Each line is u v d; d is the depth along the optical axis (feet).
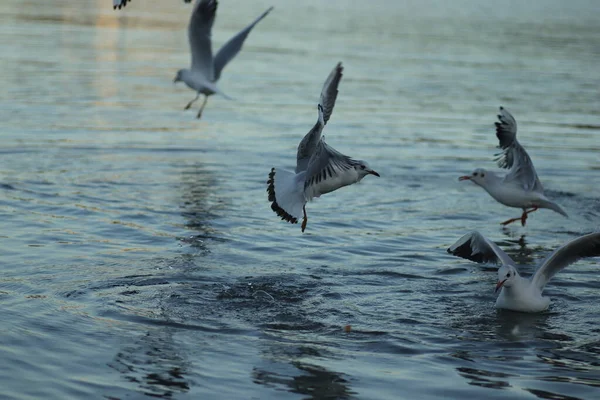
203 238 41.37
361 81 91.76
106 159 56.80
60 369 26.30
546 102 84.17
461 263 39.14
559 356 28.68
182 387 25.46
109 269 36.14
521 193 43.93
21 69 89.30
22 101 74.02
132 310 31.58
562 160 61.98
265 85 87.20
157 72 93.45
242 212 46.39
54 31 121.08
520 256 41.16
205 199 48.60
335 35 129.18
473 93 87.71
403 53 113.39
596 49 125.18
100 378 25.81
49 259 37.04
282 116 73.41
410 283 36.19
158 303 32.45
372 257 39.65
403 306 33.30
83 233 41.29
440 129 70.90
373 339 29.73
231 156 59.36
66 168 53.88
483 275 37.55
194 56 51.60
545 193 53.67
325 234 43.09
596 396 25.45
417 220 46.73
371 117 74.54
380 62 104.88
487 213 49.01
